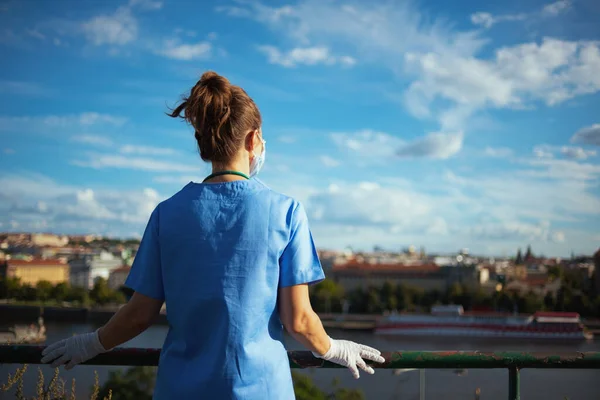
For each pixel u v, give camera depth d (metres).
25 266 198.12
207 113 3.12
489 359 3.85
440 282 184.50
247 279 2.92
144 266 3.09
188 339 2.94
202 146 3.18
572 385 43.97
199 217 3.01
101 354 3.71
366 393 41.44
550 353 3.92
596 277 178.62
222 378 2.83
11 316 132.88
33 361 3.65
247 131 3.20
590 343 105.25
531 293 153.25
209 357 2.88
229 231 2.98
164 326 80.19
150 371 23.94
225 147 3.13
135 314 3.10
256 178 3.24
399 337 110.88
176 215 3.05
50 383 4.62
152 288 3.07
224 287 2.90
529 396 40.19
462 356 3.78
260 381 2.87
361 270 192.12
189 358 2.93
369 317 138.50
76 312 129.62
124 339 3.15
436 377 46.88
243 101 3.20
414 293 161.00
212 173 3.20
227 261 2.94
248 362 2.86
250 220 2.99
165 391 2.91
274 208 3.05
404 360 3.63
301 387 33.97
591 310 147.12
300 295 3.00
